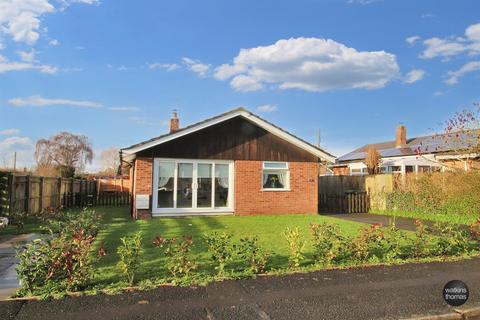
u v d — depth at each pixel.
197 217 14.82
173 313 4.62
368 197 19.06
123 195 23.20
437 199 15.33
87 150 50.59
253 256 6.43
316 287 5.63
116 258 7.31
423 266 6.84
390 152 31.12
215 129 15.51
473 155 15.62
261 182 16.08
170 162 14.91
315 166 16.97
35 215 14.83
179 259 5.98
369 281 5.94
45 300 5.00
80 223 9.19
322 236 7.32
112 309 4.72
